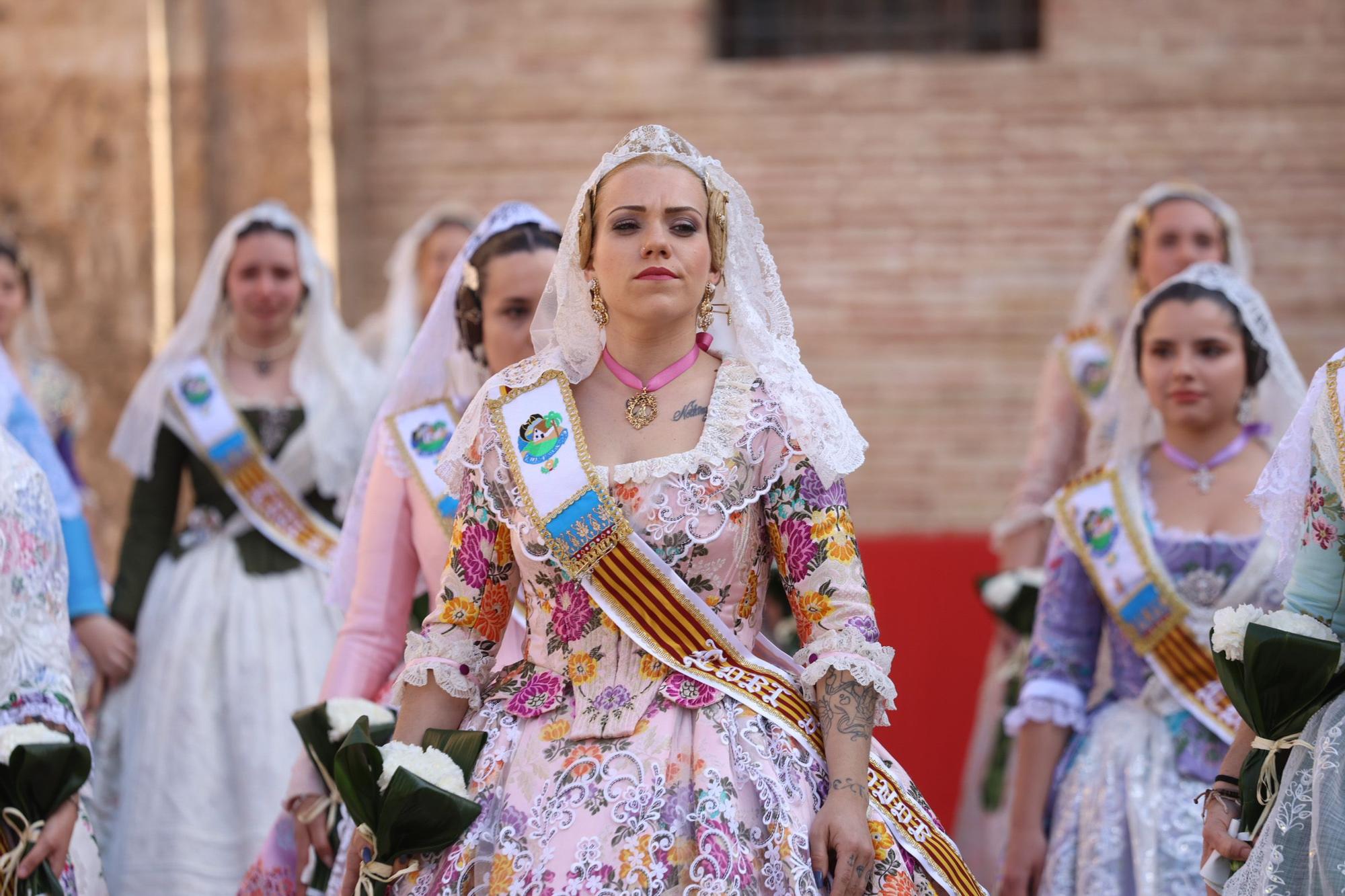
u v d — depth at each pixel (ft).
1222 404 19.94
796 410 14.21
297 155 40.27
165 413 24.90
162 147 39.75
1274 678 14.46
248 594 24.03
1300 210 41.52
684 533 13.94
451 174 43.57
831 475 14.20
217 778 23.24
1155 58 41.88
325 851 17.79
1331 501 14.78
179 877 22.80
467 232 31.65
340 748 13.99
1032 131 42.16
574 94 43.21
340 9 41.52
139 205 39.78
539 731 14.05
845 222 42.55
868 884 13.56
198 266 39.93
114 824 23.49
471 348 19.10
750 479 14.14
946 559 36.78
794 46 43.21
